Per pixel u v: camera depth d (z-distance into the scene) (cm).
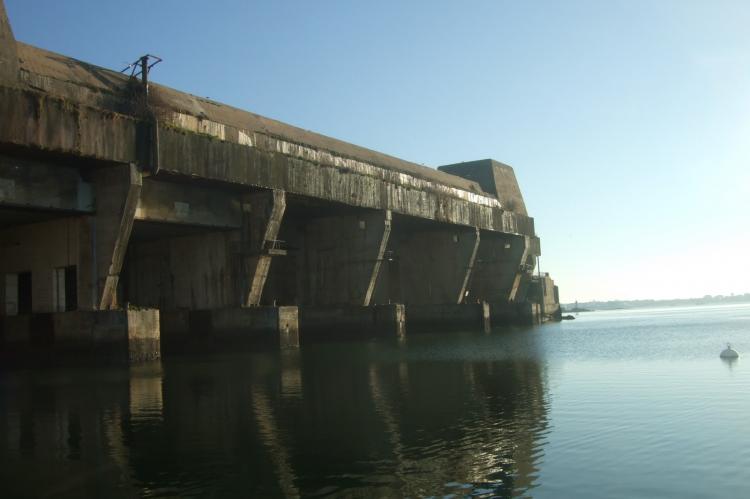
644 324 8169
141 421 1769
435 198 5575
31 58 3067
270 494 1130
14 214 3225
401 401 2005
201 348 4003
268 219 3894
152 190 3503
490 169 7244
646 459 1277
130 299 4353
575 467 1235
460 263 6312
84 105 2973
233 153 3650
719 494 1073
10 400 2181
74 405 2052
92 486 1198
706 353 3431
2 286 3612
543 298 8962
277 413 1839
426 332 6266
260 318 3853
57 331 3281
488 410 1823
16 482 1232
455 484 1158
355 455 1359
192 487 1178
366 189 4703
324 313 4862
